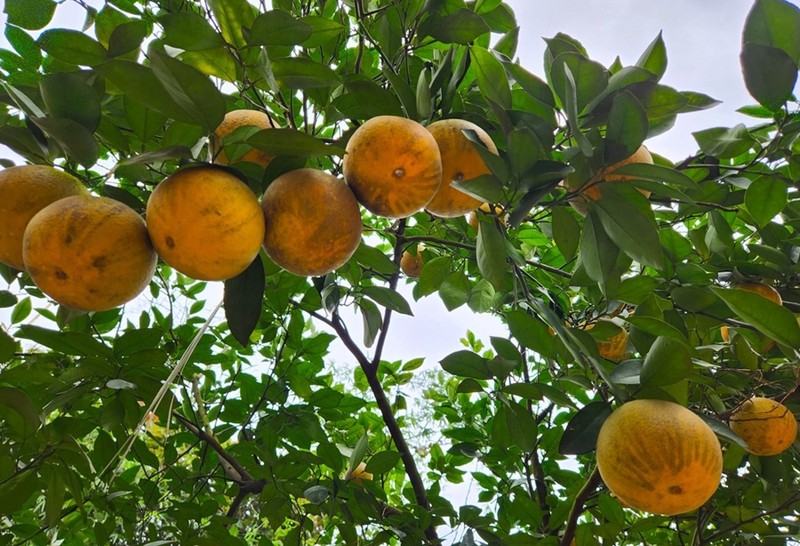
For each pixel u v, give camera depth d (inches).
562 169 17.3
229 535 28.3
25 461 22.7
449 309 26.7
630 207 18.1
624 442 17.0
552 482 35.9
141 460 29.9
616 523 27.1
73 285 14.8
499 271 19.1
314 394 33.2
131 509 28.7
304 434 33.1
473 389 24.7
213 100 14.2
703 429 17.0
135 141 21.5
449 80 21.1
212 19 18.4
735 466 26.7
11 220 15.7
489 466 33.8
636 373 19.5
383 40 23.9
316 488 27.7
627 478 16.9
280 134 14.8
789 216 27.9
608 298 19.7
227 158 16.9
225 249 14.6
